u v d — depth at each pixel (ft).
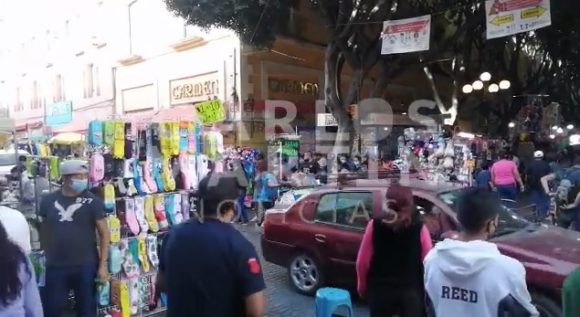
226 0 40.98
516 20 29.86
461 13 48.96
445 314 7.58
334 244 19.85
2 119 22.63
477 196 7.89
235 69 53.42
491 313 7.17
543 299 14.46
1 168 27.63
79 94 81.00
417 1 46.60
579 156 29.40
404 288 11.06
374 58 46.06
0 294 7.75
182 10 42.52
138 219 18.07
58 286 14.29
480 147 50.16
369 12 43.42
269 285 22.94
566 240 16.14
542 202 32.09
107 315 16.94
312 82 60.90
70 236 14.35
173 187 19.01
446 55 61.82
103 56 74.38
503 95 72.84
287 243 21.83
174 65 61.62
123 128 17.83
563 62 75.97
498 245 15.58
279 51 56.18
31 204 20.16
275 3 41.14
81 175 14.80
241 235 8.46
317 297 15.21
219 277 8.01
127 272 17.56
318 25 60.90
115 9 71.15
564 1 42.29
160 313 18.28
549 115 76.02
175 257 8.33
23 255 8.28
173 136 18.98
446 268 7.57
